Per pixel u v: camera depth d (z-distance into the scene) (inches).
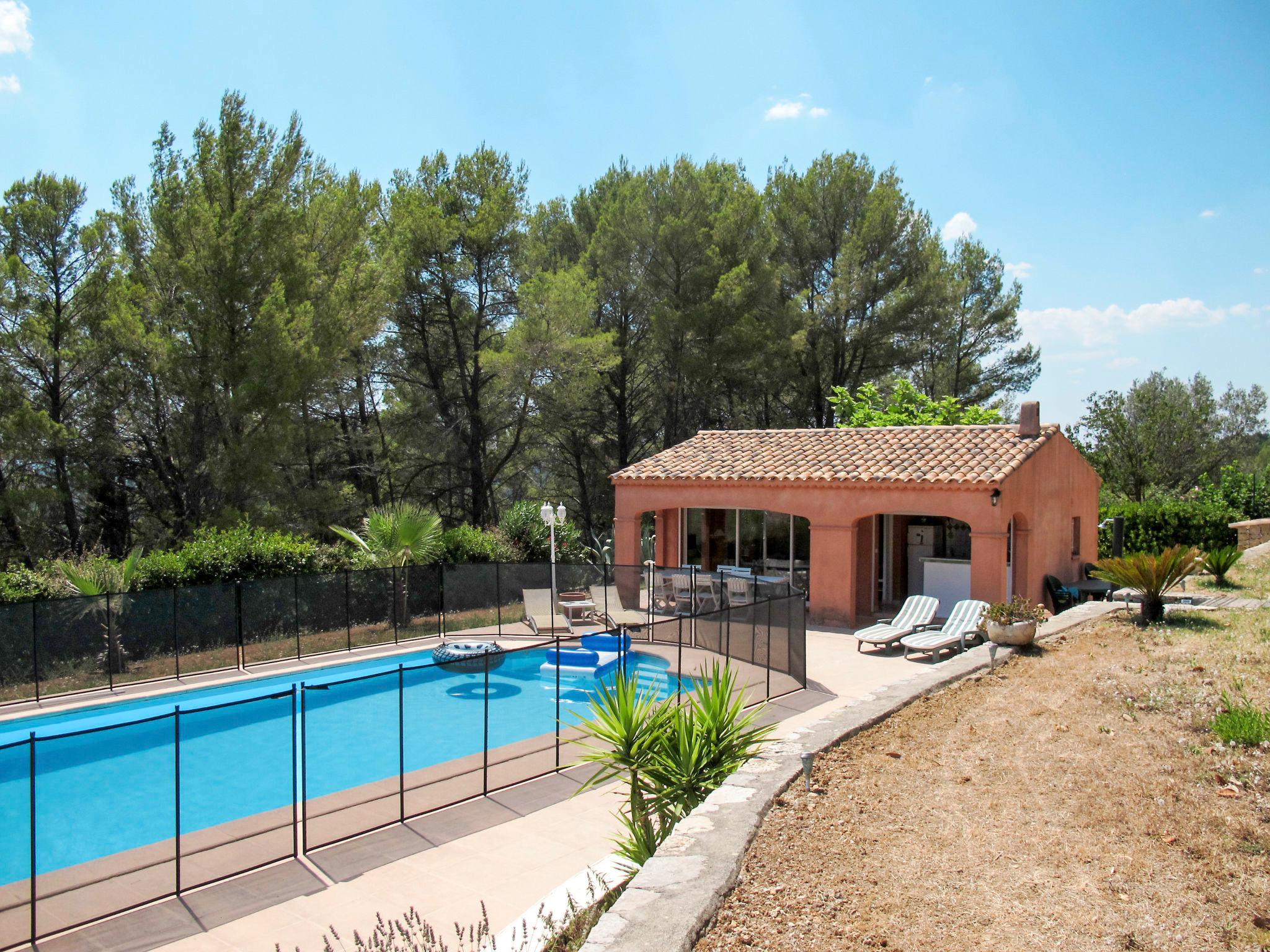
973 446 791.1
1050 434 800.9
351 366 1087.0
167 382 911.0
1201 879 206.2
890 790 270.1
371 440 1275.8
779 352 1321.4
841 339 1384.1
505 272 1300.4
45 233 969.5
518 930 245.3
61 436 933.8
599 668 621.0
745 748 301.9
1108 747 311.4
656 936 170.6
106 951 260.8
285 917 279.9
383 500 1309.1
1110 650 498.0
